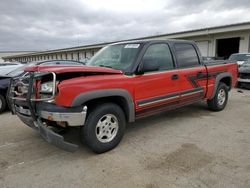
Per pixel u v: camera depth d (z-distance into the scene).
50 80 3.11
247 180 2.75
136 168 3.09
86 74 3.26
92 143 3.37
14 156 3.54
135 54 3.96
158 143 3.91
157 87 4.13
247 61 11.55
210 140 4.00
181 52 4.76
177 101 4.61
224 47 21.50
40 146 3.90
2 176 2.97
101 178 2.87
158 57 4.24
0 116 6.06
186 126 4.78
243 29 17.78
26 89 3.38
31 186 2.74
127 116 3.81
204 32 20.17
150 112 4.17
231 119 5.23
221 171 2.96
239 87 9.98
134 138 4.15
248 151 3.53
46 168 3.15
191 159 3.30
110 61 4.25
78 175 2.96
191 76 4.82
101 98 3.51
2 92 6.32
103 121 3.48
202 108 6.25
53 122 3.35
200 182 2.73
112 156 3.46
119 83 3.53
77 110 3.08
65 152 3.64
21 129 4.84
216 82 5.56
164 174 2.93
